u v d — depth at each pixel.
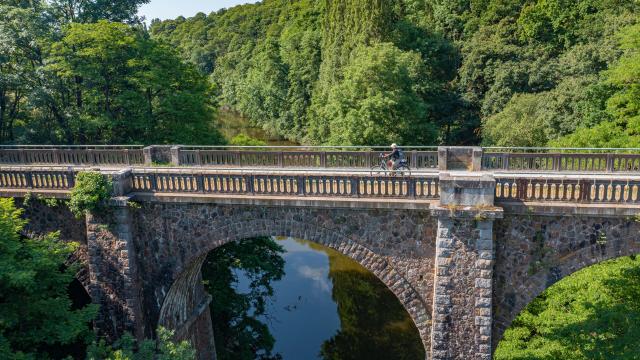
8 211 18.25
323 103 60.97
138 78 36.28
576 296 20.91
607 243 17.05
